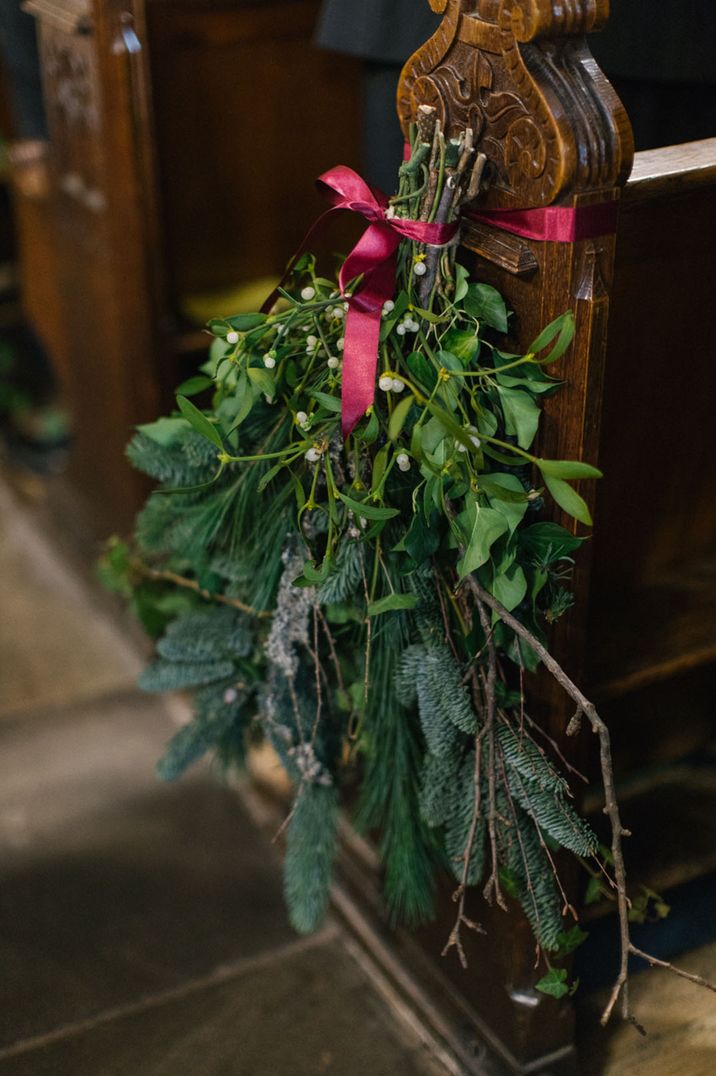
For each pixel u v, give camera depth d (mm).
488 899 1297
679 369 1426
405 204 1286
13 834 1882
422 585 1336
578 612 1340
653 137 1618
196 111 1901
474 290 1263
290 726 1451
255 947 1710
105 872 1821
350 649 1450
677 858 1635
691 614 1531
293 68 1938
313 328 1339
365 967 1675
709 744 1764
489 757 1303
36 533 2639
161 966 1687
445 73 1254
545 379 1242
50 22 1886
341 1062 1567
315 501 1360
